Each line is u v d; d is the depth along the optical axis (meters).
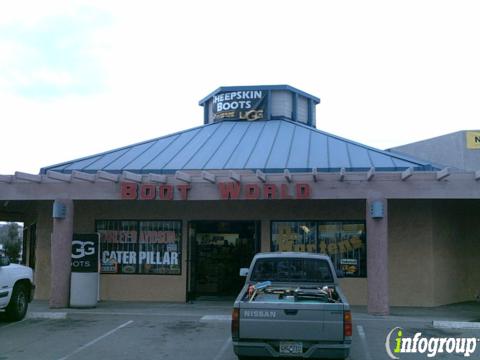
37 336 11.41
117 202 17.52
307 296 9.10
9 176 15.13
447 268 17.05
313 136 19.14
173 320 13.33
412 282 16.30
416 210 16.53
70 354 9.80
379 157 16.61
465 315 14.34
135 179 14.55
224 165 16.64
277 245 16.88
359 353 9.96
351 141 18.31
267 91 21.73
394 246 16.48
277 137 19.25
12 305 13.01
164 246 17.27
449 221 17.45
